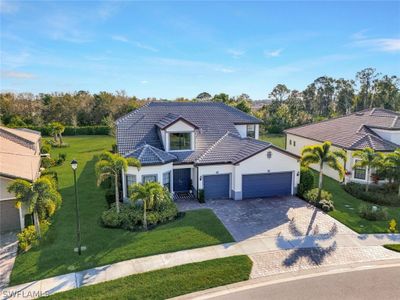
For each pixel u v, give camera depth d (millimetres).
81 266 14609
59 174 32031
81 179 30047
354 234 18188
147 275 13844
